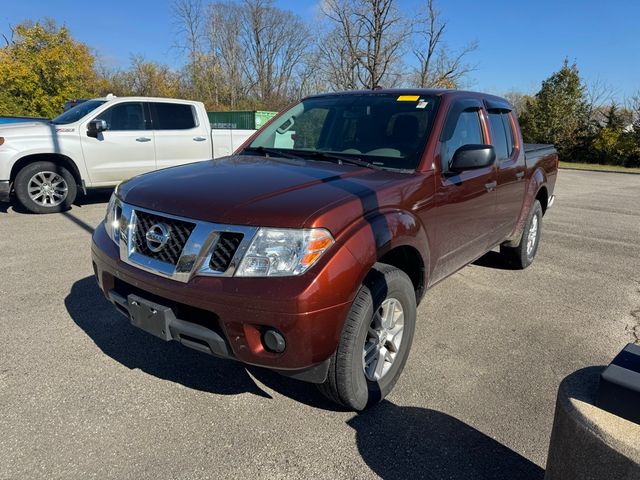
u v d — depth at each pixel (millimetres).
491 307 4375
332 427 2557
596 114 30797
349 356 2375
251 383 2947
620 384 1637
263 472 2221
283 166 3043
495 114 4340
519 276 5324
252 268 2168
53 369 3010
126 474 2174
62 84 22750
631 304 4582
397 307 2773
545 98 30234
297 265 2158
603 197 13148
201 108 9180
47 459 2242
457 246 3500
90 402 2689
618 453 1561
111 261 2652
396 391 2932
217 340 2254
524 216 5008
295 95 40125
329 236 2230
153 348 3316
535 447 2471
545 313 4277
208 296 2199
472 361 3344
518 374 3191
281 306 2098
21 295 4176
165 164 8719
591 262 6051
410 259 3018
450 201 3229
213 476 2184
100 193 10000
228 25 40781
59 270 4859
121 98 8312
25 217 7453
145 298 2480
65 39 24516
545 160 5500
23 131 7461
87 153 7895
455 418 2682
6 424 2473
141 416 2586
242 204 2312
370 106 3672
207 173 2883
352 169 2996
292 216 2209
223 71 41312
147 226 2520
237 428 2521
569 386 1845
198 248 2268
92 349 3275
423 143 3176
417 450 2410
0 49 22609
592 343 3707
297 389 2902
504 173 4195
